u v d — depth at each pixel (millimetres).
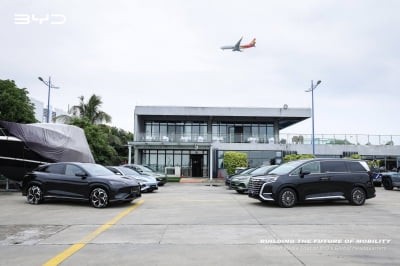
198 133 39969
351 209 11562
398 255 5867
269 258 5633
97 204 11648
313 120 33875
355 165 12930
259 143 37156
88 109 41219
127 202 13273
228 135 37719
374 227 8320
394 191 20672
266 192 11984
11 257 5734
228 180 21516
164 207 11961
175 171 34312
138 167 23812
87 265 5277
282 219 9477
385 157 36875
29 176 12844
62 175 12375
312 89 33844
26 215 10141
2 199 14383
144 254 5875
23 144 17812
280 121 42500
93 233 7605
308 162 12492
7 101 22297
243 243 6664
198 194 17266
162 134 39219
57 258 5652
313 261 5477
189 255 5805
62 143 19172
